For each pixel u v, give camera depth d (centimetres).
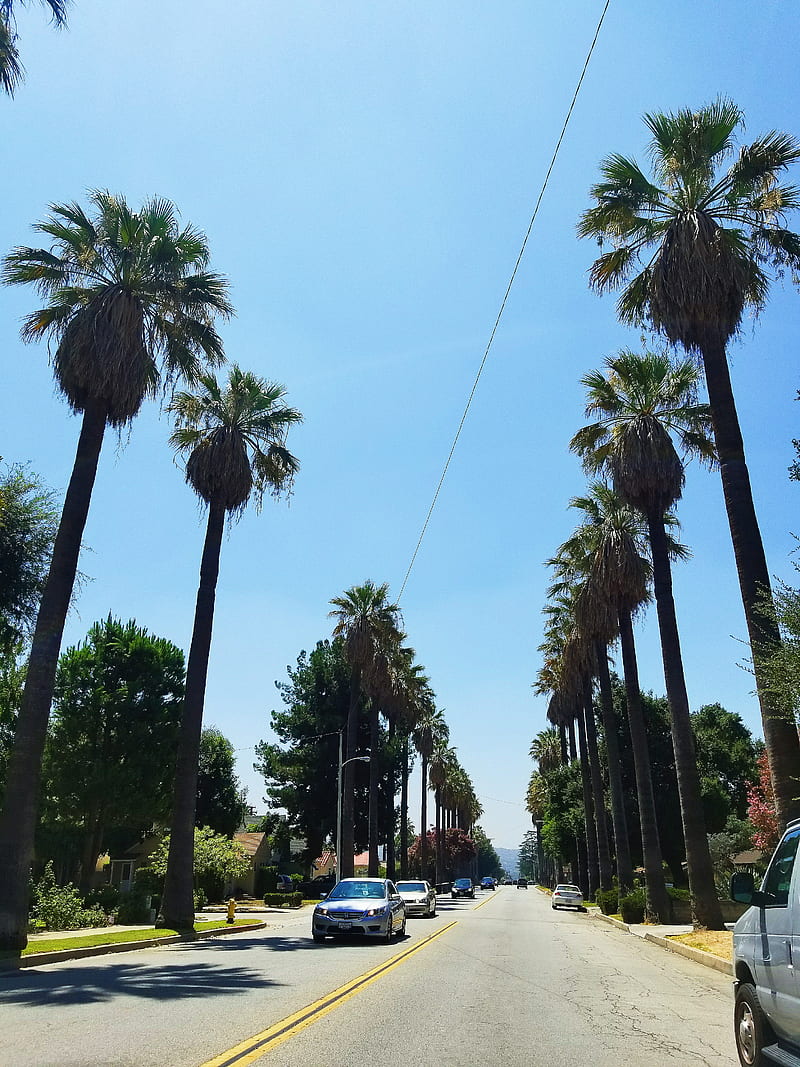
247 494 2598
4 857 1631
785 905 659
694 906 2253
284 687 6038
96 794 3766
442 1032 876
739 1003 755
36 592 2500
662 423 2589
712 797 4997
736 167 1872
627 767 5156
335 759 5675
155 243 2036
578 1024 963
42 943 1745
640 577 3014
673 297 1806
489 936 2389
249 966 1473
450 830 10625
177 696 4203
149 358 2030
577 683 4594
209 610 2470
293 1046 774
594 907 4372
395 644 4888
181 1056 714
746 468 1722
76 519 1878
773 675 1278
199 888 3722
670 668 2419
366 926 1975
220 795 5609
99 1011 957
